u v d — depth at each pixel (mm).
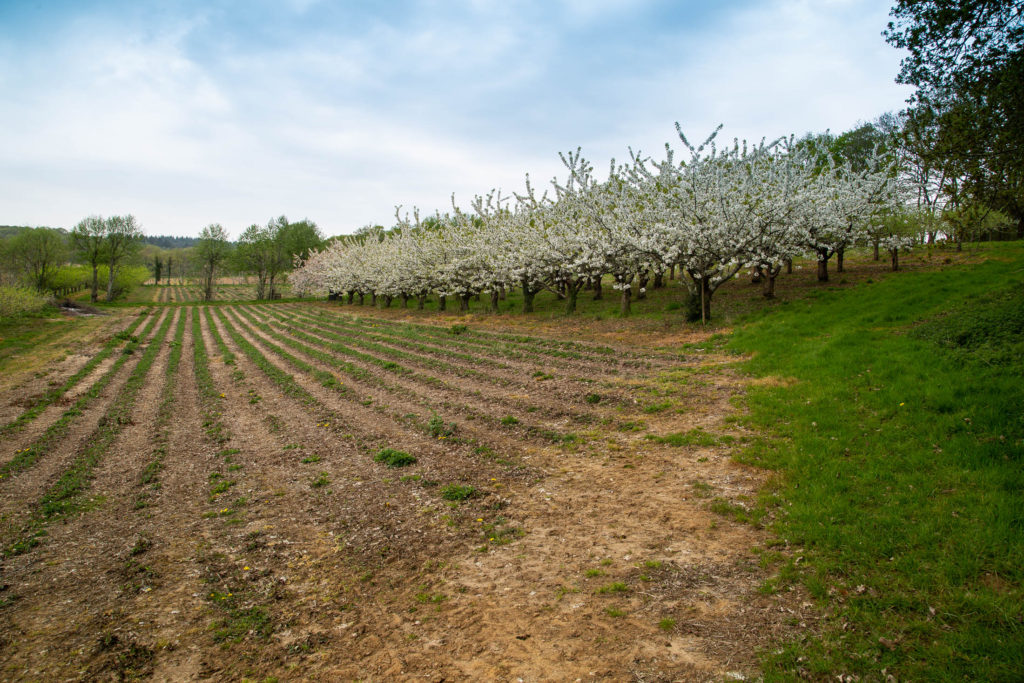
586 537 7273
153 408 17797
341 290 65750
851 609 5117
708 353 18141
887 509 6629
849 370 12281
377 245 56375
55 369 25406
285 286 107250
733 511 7457
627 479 9062
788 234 21344
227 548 7703
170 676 5008
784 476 8172
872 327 15984
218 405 17547
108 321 50250
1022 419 7938
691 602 5645
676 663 4770
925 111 14094
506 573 6566
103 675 5055
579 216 29312
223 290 113125
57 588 6871
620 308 30406
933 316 15375
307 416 15352
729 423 11078
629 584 6086
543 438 11594
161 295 103875
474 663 4992
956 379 9961
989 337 11680
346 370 21656
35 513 9406
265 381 21438
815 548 6215
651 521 7531
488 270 37562
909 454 7934
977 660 4305
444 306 45781
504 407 14172
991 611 4758
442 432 12461
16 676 5098
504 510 8320
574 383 15891
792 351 15461
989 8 11094
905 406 9555
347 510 8734
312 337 34156
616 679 4633
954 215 16469
